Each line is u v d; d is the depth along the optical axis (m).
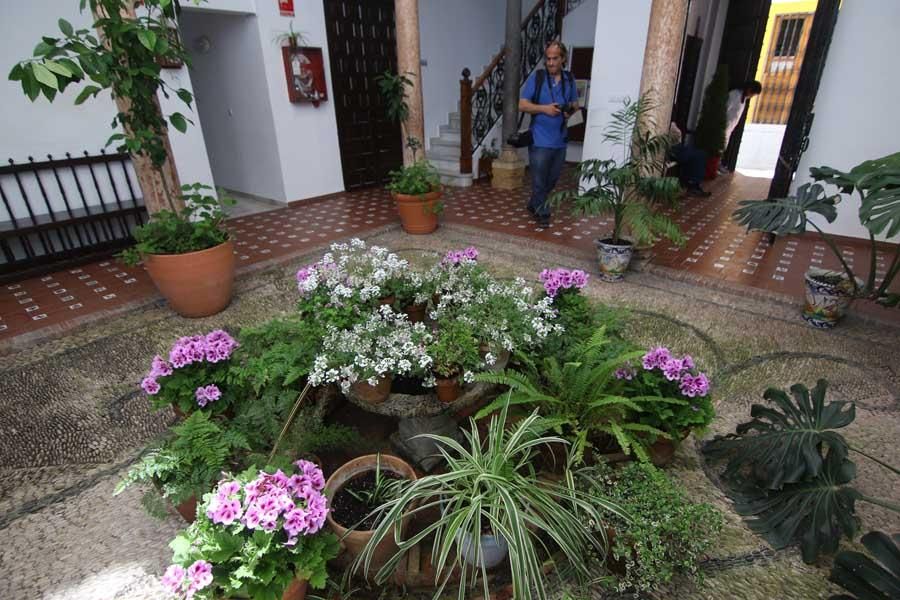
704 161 6.59
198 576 1.20
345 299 2.34
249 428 1.87
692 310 3.49
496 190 7.21
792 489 1.76
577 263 4.40
